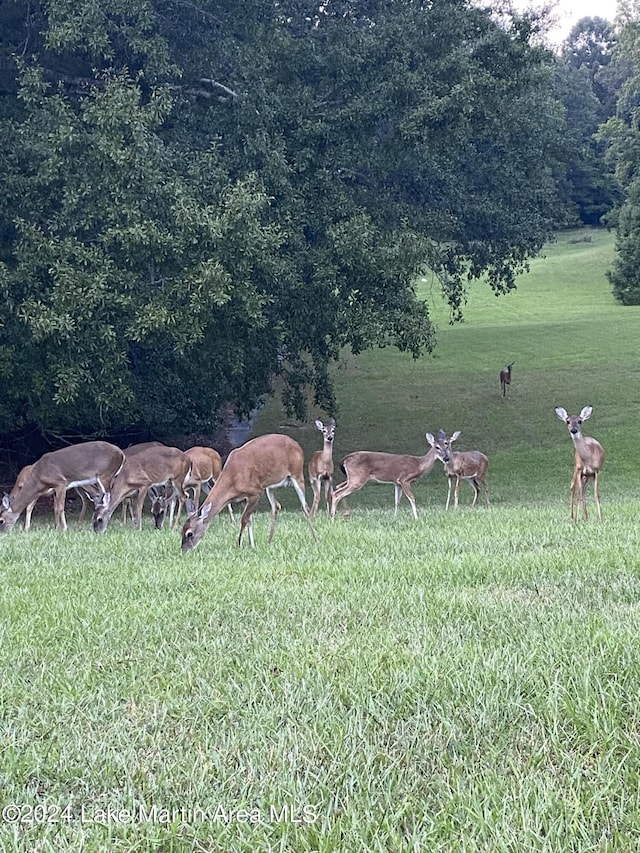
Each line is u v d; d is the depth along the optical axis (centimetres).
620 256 5116
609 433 2452
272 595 719
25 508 1459
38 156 1475
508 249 2381
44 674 537
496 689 479
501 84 1842
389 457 1415
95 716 473
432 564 824
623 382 3000
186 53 1702
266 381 2131
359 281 1747
